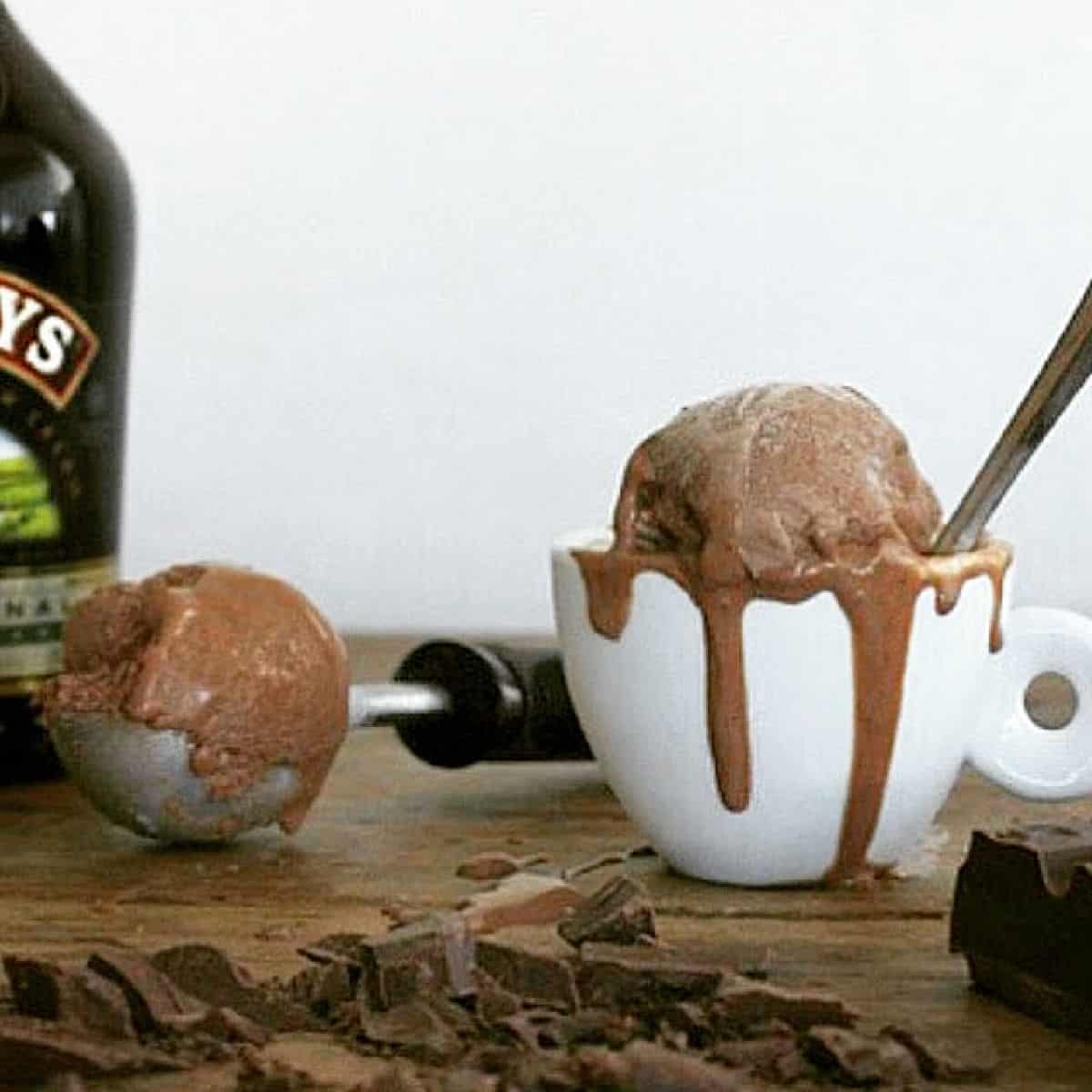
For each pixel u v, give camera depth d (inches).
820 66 39.4
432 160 39.9
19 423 32.4
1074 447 39.9
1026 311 39.6
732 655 28.1
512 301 40.1
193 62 40.0
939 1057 24.3
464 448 40.4
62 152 32.4
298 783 30.0
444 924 25.8
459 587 40.6
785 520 27.9
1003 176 39.5
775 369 39.9
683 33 39.5
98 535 33.0
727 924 27.7
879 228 39.6
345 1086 24.2
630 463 28.7
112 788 29.7
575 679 29.2
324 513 40.6
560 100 39.7
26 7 40.0
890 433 28.6
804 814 28.3
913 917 27.9
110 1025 24.9
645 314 39.9
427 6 39.7
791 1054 24.3
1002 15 39.3
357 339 40.3
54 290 32.4
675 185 39.7
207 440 40.5
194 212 40.2
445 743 32.3
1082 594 40.0
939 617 28.2
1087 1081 24.3
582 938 26.8
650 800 28.8
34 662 32.6
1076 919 25.0
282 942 27.3
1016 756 29.5
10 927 27.8
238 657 29.5
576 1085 23.7
